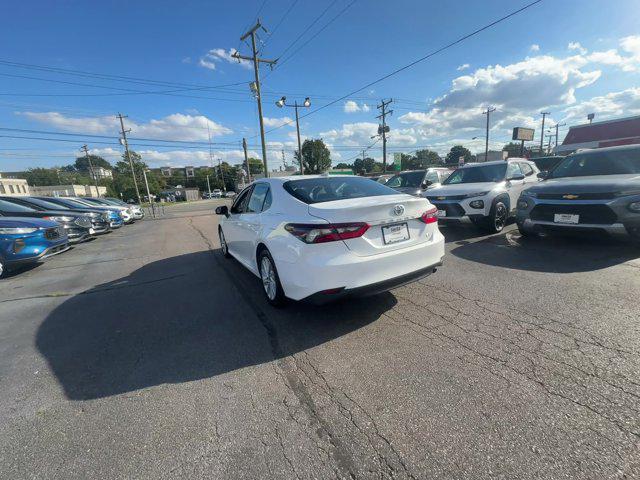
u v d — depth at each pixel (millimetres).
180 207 41469
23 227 6645
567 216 5207
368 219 3080
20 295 5242
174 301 4449
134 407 2330
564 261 4812
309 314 3688
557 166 6781
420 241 3449
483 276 4465
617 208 4703
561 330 2969
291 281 3223
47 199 12664
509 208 7359
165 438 2023
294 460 1809
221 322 3652
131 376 2727
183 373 2725
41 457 1928
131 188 72875
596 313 3223
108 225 13211
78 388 2598
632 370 2369
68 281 5934
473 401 2160
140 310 4203
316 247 2979
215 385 2535
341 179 4219
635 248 5148
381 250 3164
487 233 7191
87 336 3539
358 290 3025
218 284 5070
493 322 3209
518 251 5527
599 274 4203
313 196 3609
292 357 2852
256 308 3984
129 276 5980
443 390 2287
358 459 1790
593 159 6219
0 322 4105
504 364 2537
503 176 7656
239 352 3000
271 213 3777
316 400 2285
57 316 4191
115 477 1768
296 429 2035
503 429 1913
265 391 2424
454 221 7309
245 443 1948
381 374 2521
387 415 2094
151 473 1776
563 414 1997
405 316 3467
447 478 1635
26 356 3168
